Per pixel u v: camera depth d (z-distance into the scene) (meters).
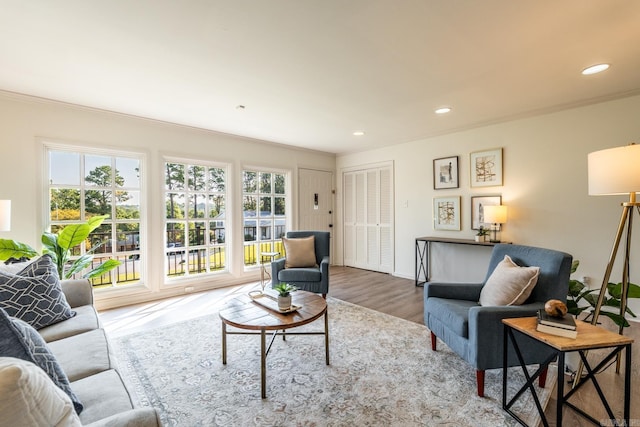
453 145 4.38
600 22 1.80
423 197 4.75
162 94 2.93
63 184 3.32
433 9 1.69
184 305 3.59
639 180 1.54
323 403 1.74
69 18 1.76
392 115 3.61
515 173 3.78
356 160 5.80
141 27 1.85
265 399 1.79
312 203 5.78
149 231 3.79
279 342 2.57
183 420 1.61
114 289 3.56
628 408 1.38
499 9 1.69
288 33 1.92
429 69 2.43
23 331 0.99
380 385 1.92
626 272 1.87
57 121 3.20
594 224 3.23
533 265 2.05
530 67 2.40
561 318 1.49
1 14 1.71
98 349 1.53
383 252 5.36
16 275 1.90
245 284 4.59
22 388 0.57
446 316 2.08
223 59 2.26
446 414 1.64
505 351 1.69
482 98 3.07
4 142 2.94
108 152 3.54
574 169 3.34
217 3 1.63
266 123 3.93
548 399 1.76
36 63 2.31
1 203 2.38
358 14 1.73
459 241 3.95
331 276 5.12
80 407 1.03
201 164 4.35
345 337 2.65
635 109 2.98
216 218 4.54
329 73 2.49
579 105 3.25
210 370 2.12
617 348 1.48
